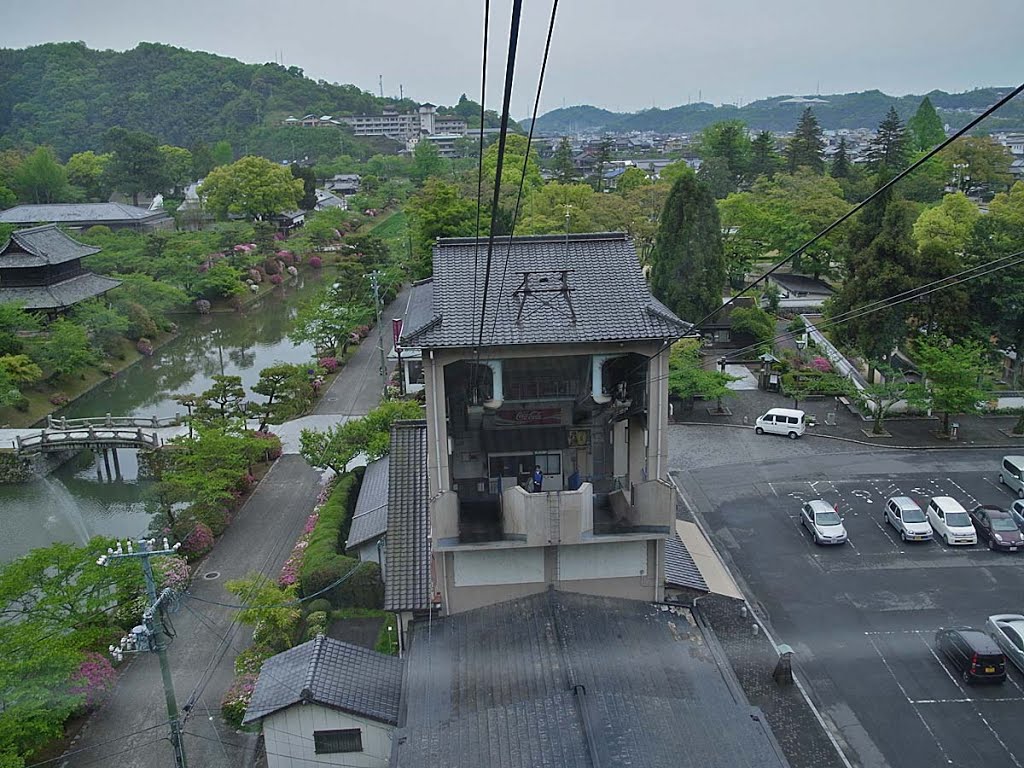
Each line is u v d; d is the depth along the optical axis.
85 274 58.81
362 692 16.52
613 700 12.98
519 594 16.36
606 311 15.34
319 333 52.34
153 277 67.25
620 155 187.25
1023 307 38.56
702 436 38.00
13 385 43.75
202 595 25.78
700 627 15.70
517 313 15.27
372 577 23.80
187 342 62.31
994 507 28.28
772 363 44.91
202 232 79.81
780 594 24.44
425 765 12.24
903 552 26.81
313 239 91.06
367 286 60.59
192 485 29.69
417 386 43.91
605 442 18.00
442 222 58.62
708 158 95.94
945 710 18.98
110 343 54.44
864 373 43.47
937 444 36.03
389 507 19.22
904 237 39.28
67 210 87.31
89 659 19.97
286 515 31.41
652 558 16.31
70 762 18.47
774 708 19.23
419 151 129.12
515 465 18.08
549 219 63.81
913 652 21.25
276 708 16.02
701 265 45.75
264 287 76.62
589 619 15.46
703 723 12.65
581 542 15.52
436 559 16.30
